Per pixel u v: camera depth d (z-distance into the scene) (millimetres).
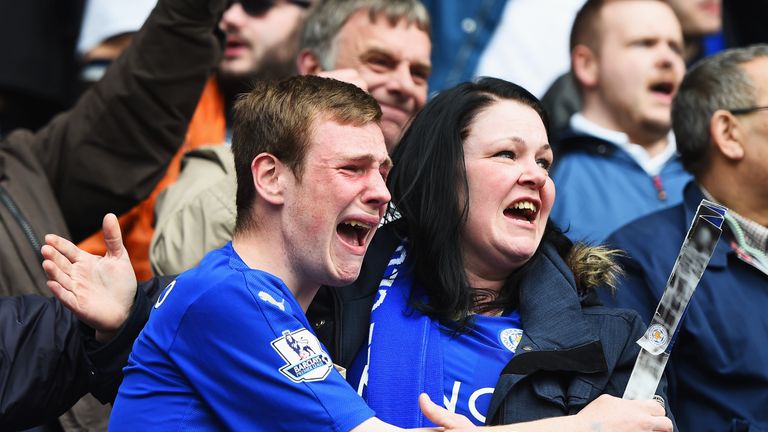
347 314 11227
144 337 10133
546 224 12070
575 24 18203
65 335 10969
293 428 9633
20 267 13070
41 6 20016
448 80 20719
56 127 14930
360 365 11094
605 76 17672
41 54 20000
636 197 16641
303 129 10047
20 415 10812
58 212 13852
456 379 10930
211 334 9742
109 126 14594
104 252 15141
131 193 14672
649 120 17453
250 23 17359
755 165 13938
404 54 15219
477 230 11453
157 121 14555
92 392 10852
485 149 11547
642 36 17547
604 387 10836
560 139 17281
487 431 9625
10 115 20000
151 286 11414
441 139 11664
